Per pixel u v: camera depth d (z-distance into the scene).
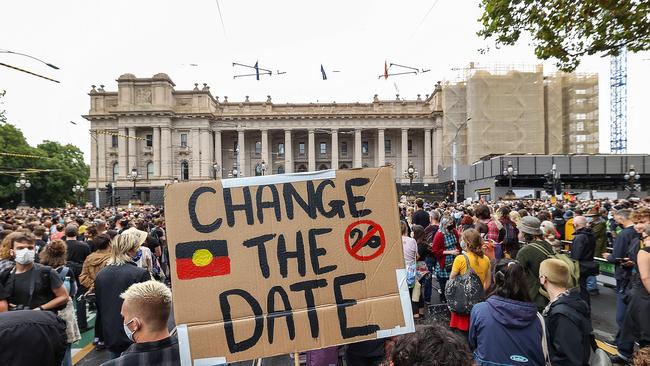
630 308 5.45
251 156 85.38
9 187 68.06
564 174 50.06
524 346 3.49
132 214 21.61
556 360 3.77
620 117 85.19
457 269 5.69
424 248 8.75
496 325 3.56
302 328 3.50
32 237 5.14
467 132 66.88
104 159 76.38
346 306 3.59
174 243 3.48
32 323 3.06
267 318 3.47
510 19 9.36
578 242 7.69
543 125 65.31
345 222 3.71
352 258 3.67
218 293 3.45
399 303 3.66
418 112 77.56
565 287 4.00
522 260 5.82
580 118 67.88
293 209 3.67
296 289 3.55
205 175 75.62
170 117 75.06
